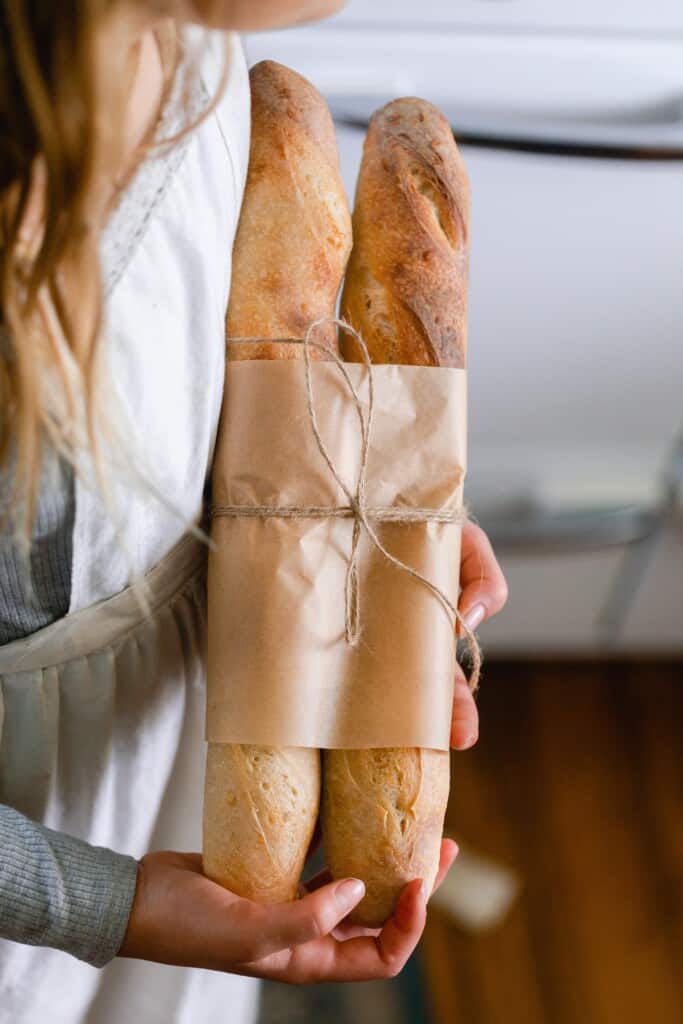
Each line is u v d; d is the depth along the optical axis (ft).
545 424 4.65
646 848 5.44
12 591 2.56
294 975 2.56
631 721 5.98
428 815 2.45
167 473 2.52
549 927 5.13
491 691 6.08
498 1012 4.85
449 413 2.47
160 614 2.74
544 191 3.91
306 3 2.13
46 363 2.31
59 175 2.14
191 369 2.47
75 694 2.77
